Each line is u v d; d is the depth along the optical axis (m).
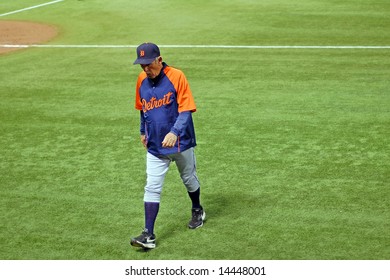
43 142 32.22
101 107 37.59
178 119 20.81
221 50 51.50
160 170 21.50
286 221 23.19
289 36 55.94
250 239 22.08
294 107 36.28
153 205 21.47
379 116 34.19
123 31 60.84
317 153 29.39
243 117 34.81
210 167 28.28
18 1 83.19
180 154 21.47
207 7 71.62
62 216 24.20
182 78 20.92
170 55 50.34
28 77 45.12
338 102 36.94
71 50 53.72
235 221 23.33
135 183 26.94
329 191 25.44
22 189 26.70
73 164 29.22
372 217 23.22
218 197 25.36
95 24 65.12
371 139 30.88
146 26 62.62
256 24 61.47
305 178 26.75
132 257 21.25
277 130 32.56
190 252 21.42
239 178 27.03
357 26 59.06
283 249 21.36
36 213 24.50
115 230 23.05
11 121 35.62
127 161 29.36
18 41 58.69
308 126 33.00
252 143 30.92
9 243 22.36
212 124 33.84
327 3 71.00
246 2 73.75
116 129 33.75
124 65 47.62
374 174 26.88
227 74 44.19
